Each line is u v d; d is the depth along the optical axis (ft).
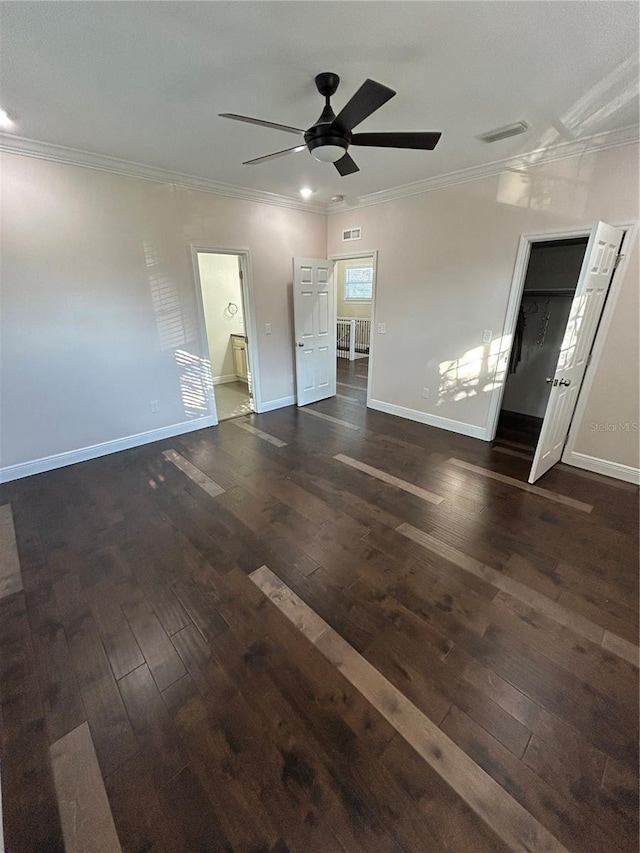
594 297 8.94
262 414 16.07
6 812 3.76
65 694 4.85
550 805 3.75
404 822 3.64
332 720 4.52
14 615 6.05
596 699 4.74
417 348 14.29
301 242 15.53
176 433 13.62
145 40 5.41
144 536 7.97
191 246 12.30
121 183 10.50
